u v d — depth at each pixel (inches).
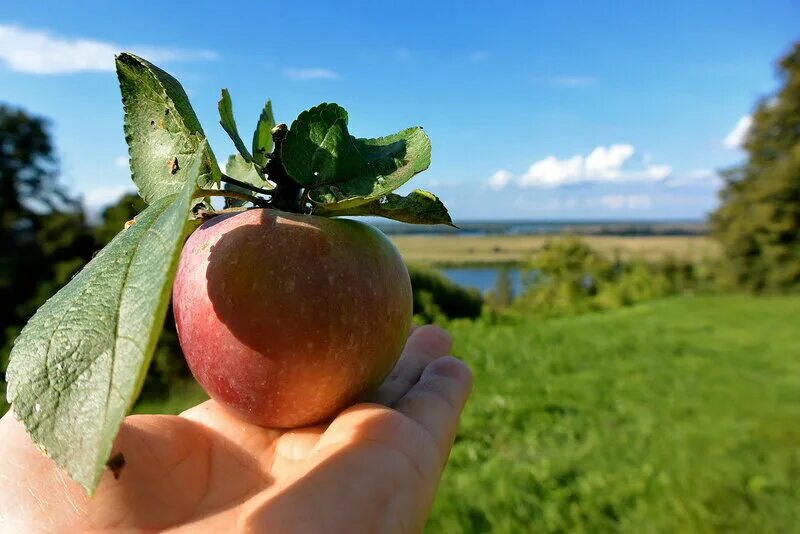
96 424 3.6
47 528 5.5
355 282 5.3
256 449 6.8
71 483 5.8
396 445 5.5
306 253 5.2
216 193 5.6
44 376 3.9
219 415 7.2
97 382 3.7
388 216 6.0
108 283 4.0
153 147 6.1
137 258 4.1
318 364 5.3
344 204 5.5
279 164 5.9
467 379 7.5
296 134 5.7
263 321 5.1
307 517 4.8
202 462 6.5
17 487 5.7
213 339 5.3
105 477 5.8
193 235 5.8
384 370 5.9
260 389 5.4
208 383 5.7
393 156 5.9
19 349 4.1
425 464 5.6
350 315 5.3
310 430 6.6
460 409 7.0
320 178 5.7
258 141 6.9
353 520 4.8
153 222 4.4
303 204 5.9
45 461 5.9
